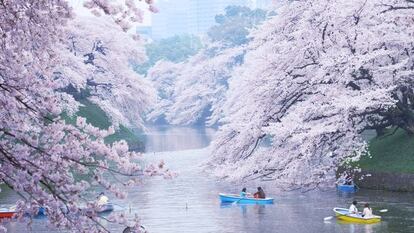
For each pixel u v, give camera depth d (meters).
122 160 12.98
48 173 12.26
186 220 37.59
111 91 87.69
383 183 44.34
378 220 35.06
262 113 46.06
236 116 47.91
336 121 42.72
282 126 42.47
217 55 156.38
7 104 12.66
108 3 13.26
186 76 151.88
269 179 46.31
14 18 12.86
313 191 46.56
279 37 51.41
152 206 42.59
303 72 45.81
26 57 13.59
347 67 42.34
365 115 45.19
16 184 11.80
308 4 49.47
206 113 150.12
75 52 85.56
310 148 41.50
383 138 50.06
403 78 44.69
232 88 69.94
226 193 47.91
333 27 44.88
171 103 159.88
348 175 45.91
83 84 73.69
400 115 45.91
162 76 167.00
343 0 44.03
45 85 14.18
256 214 39.00
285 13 51.16
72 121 61.22
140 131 128.62
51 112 13.36
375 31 44.97
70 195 12.24
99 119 80.81
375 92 41.44
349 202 40.94
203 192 48.91
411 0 44.34
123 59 90.56
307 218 37.00
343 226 34.47
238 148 46.44
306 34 45.09
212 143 48.31
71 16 13.17
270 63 46.59
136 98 92.38
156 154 80.44
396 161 45.00
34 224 34.56
